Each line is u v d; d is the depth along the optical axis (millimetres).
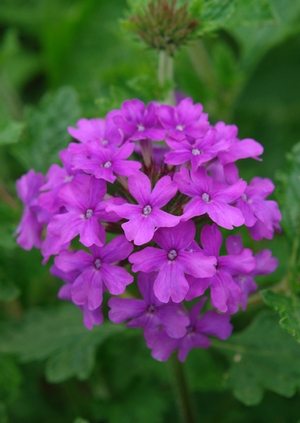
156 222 210
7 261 299
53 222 218
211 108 339
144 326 219
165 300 209
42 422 317
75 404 317
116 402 296
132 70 326
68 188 219
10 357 288
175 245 212
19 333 281
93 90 342
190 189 215
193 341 227
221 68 328
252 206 225
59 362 268
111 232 230
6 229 282
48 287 331
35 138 291
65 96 292
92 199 218
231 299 215
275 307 237
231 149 227
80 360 267
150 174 232
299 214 257
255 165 392
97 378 306
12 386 286
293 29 330
